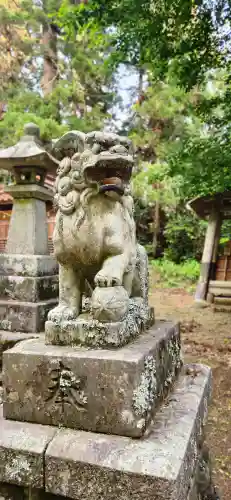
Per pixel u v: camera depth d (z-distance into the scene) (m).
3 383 1.51
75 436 1.35
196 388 1.89
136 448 1.26
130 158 1.55
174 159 5.28
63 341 1.56
